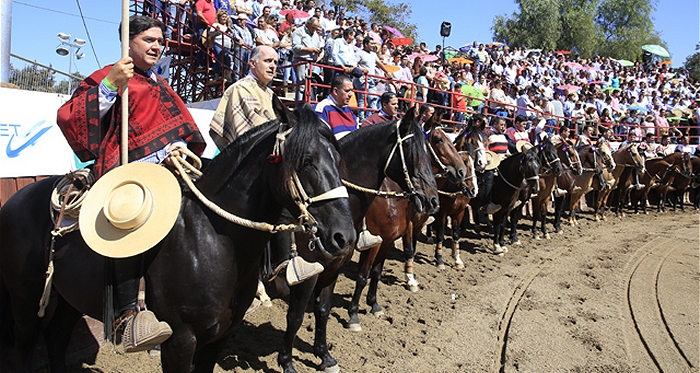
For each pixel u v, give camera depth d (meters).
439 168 5.96
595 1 40.16
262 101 3.48
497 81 14.67
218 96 10.06
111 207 2.34
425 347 5.00
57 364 3.24
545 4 38.50
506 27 39.91
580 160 13.05
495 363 4.73
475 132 7.51
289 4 13.27
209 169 2.68
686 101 26.78
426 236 10.43
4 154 4.08
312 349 4.82
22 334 3.09
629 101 23.28
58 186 2.80
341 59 9.28
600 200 14.62
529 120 13.95
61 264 2.71
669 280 7.95
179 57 10.37
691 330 5.73
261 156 2.54
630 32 41.44
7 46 5.09
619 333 5.59
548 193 11.23
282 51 10.54
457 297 6.71
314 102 8.05
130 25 2.66
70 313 3.27
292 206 2.43
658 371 4.69
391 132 4.36
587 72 25.86
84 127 2.44
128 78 2.43
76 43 9.95
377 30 15.83
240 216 2.55
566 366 4.70
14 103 4.17
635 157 15.23
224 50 9.30
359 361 4.63
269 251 3.49
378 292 6.73
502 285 7.41
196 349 2.67
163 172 2.47
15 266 2.90
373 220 5.33
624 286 7.52
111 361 4.11
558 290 7.21
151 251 2.48
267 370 4.32
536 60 23.86
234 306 2.65
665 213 17.06
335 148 2.61
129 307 2.43
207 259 2.49
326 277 4.29
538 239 11.36
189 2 10.12
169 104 2.84
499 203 9.40
